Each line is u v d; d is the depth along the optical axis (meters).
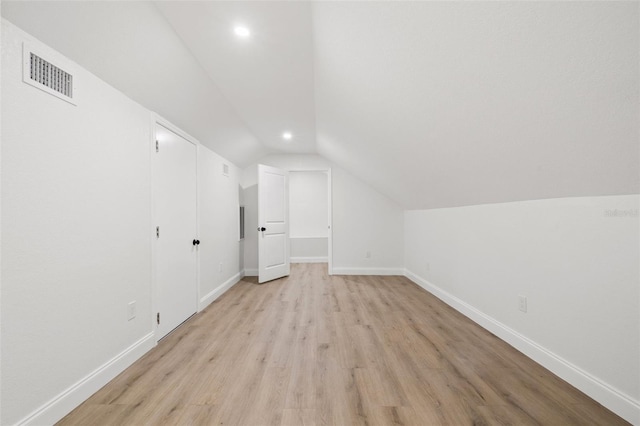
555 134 1.35
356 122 2.87
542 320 1.94
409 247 4.89
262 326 2.69
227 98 2.92
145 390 1.68
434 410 1.49
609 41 0.88
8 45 1.20
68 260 1.50
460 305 3.06
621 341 1.43
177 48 1.98
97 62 1.63
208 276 3.44
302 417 1.45
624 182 1.35
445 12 1.17
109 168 1.81
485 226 2.60
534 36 1.01
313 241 6.70
